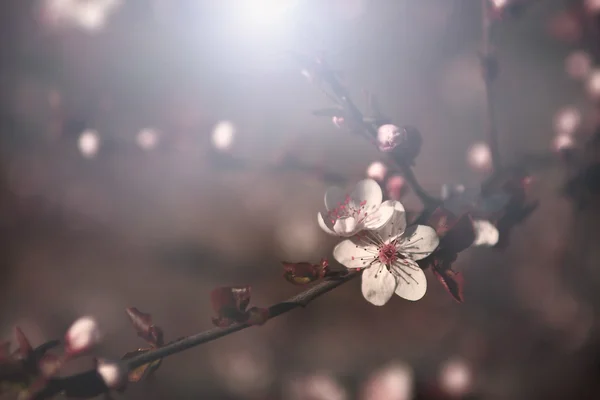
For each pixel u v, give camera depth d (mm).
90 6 585
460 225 335
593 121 488
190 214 759
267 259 729
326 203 341
